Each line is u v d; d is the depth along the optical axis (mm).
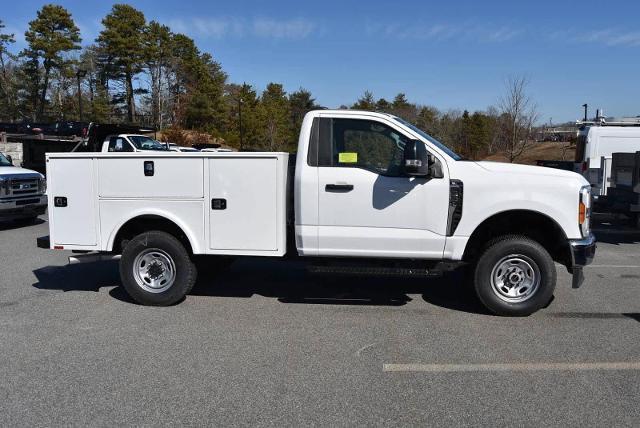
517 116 31953
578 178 5684
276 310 6102
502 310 5766
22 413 3717
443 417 3625
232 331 5383
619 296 6629
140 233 6488
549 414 3662
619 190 9945
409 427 3500
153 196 6129
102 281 7516
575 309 6074
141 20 66938
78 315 5945
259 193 5934
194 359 4656
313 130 5816
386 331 5363
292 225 6141
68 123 21891
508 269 5773
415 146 5340
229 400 3885
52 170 6297
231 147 59812
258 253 6027
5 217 11930
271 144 61812
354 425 3529
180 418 3631
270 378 4258
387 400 3875
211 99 67875
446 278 7621
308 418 3621
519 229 6082
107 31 65250
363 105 49781
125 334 5309
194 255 6387
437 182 5648
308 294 6781
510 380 4211
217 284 7309
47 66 63375
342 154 5781
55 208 6348
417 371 4387
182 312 6039
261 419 3611
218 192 6000
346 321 5691
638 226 9656
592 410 3717
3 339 5176
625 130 12625
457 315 5879
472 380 4211
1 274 7957
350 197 5730
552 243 6043
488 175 5629
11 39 67438
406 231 5730
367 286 7180
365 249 5812
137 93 71750
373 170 5738
